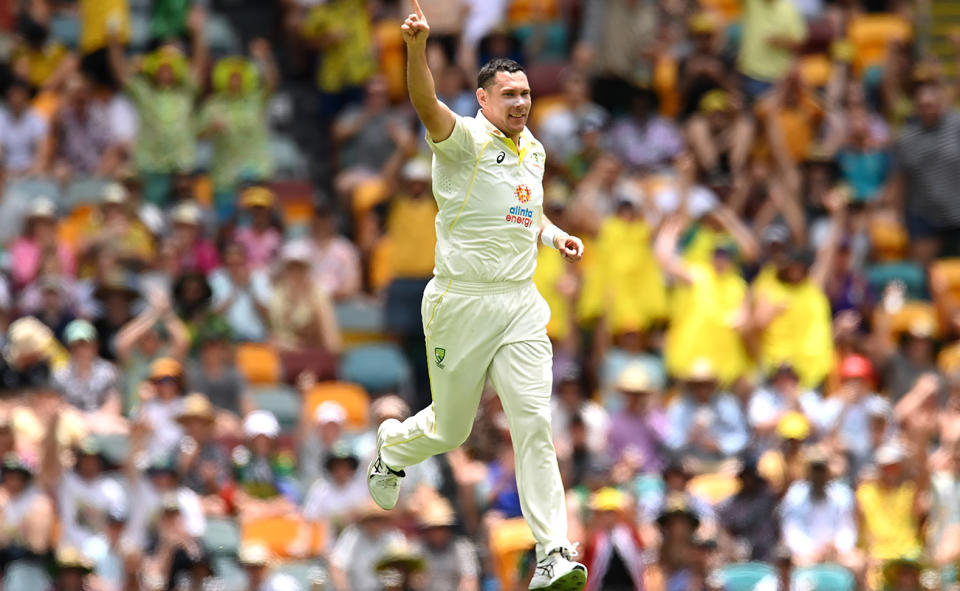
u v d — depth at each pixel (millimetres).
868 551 48594
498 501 49094
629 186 62688
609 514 45250
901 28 79562
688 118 70000
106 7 69312
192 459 49125
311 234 63281
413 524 48938
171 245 59188
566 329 56969
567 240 28078
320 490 49094
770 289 57000
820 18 78188
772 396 53250
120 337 53500
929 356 57781
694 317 56469
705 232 60094
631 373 52750
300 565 47531
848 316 59000
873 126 72062
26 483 46438
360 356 59562
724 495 50062
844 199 63531
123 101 67438
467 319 27266
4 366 51312
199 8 73250
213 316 54781
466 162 26906
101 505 47250
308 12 76188
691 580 45281
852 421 53125
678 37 76312
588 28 73125
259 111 67625
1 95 68188
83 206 63719
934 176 64875
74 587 44719
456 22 72125
